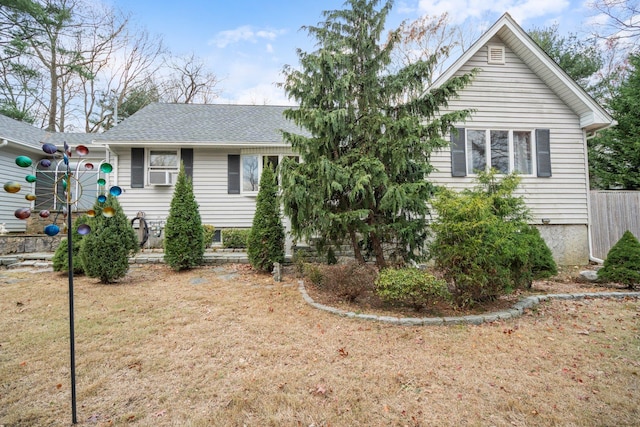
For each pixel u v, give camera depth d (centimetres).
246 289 578
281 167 546
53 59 1731
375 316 429
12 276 673
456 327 405
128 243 637
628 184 1202
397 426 229
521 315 451
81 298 520
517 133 879
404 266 556
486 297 487
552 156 880
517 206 554
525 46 842
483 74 862
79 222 696
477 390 272
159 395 263
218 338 371
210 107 1317
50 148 254
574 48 1686
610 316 450
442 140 532
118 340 364
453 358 326
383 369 304
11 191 228
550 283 646
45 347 345
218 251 903
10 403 252
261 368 306
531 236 570
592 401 257
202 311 462
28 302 497
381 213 573
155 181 1013
